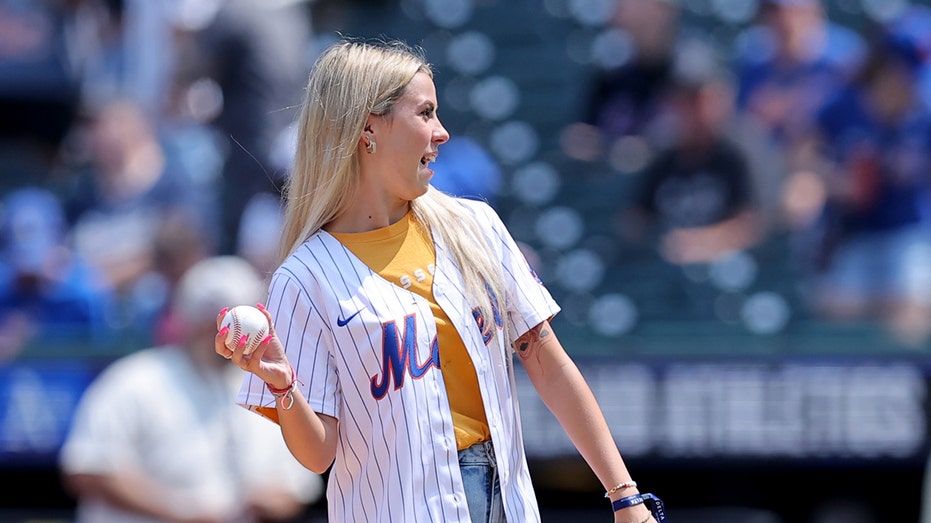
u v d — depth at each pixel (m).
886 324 23.16
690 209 27.39
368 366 9.23
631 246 27.83
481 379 9.42
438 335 9.38
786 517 22.97
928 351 21.45
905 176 25.73
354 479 9.47
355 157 9.50
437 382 9.29
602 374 21.91
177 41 28.28
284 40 26.03
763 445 21.53
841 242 25.97
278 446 19.69
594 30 34.66
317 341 9.34
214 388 19.58
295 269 9.44
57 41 32.56
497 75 34.03
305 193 9.62
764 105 28.34
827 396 21.47
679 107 27.56
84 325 24.73
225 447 19.41
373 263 9.45
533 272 10.20
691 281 27.14
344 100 9.42
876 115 26.98
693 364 21.73
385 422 9.22
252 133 25.42
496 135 32.25
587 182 30.16
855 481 22.77
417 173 9.48
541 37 34.69
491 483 9.41
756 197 27.06
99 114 28.56
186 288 19.73
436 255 9.62
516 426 9.82
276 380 8.80
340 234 9.56
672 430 21.73
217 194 26.05
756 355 21.67
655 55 29.56
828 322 23.75
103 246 26.11
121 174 27.36
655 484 23.12
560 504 22.64
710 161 27.30
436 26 35.25
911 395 21.28
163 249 22.94
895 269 25.27
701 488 23.06
